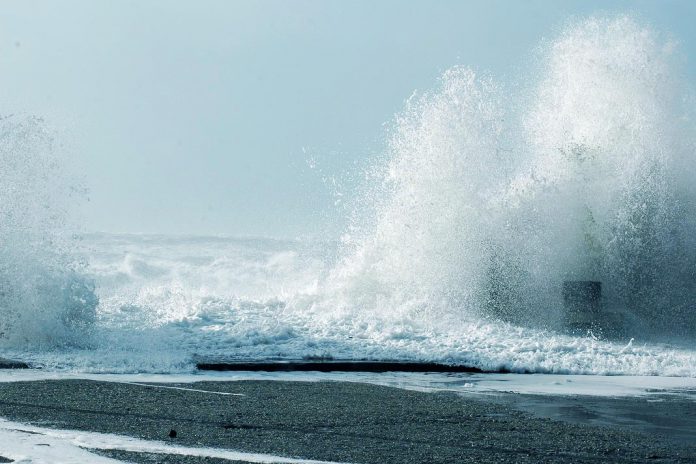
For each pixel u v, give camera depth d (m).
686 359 14.45
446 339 15.05
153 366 11.83
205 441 6.91
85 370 11.33
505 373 12.80
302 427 7.71
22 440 6.63
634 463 6.63
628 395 10.55
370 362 12.74
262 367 12.19
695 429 8.21
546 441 7.39
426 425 8.02
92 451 6.34
